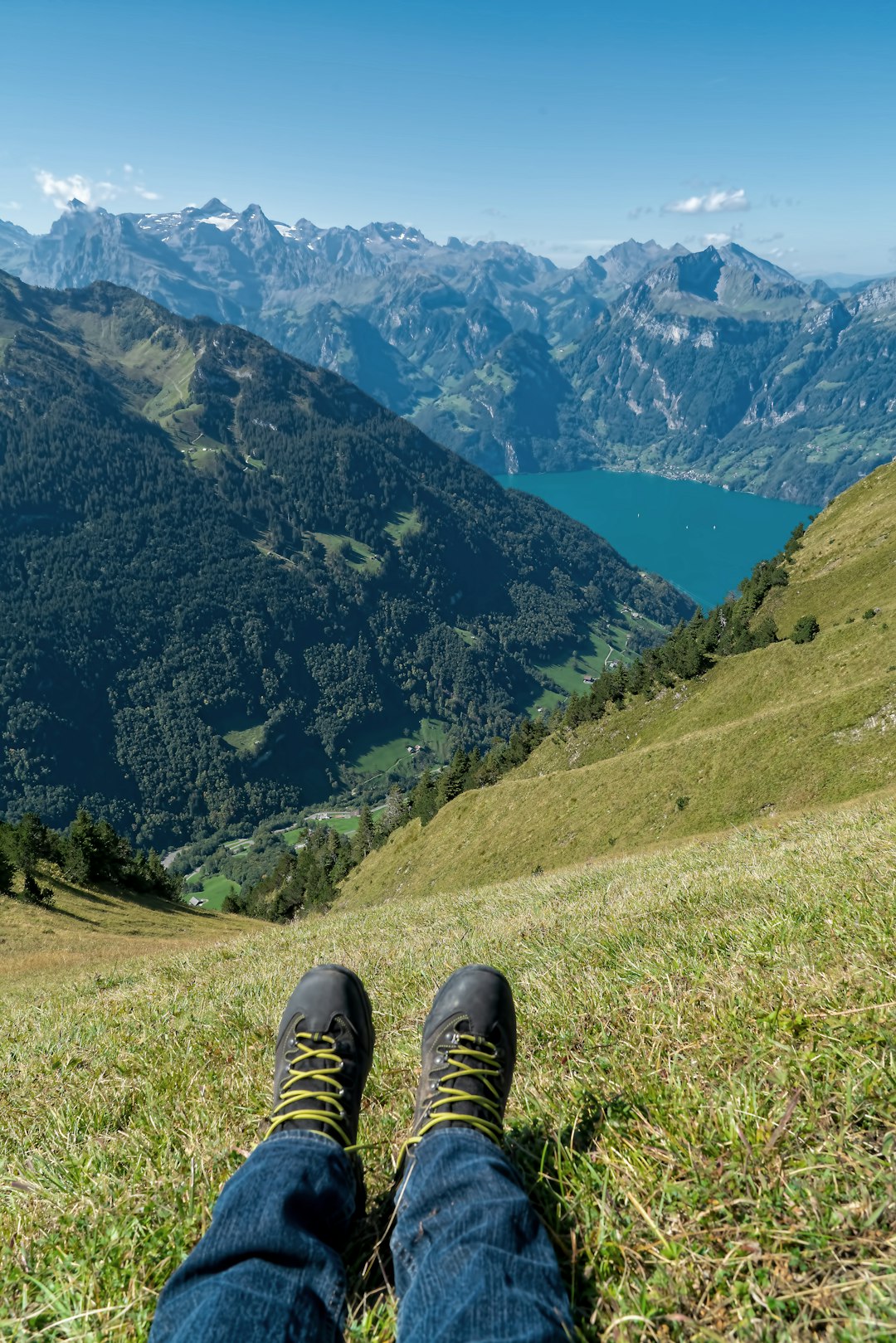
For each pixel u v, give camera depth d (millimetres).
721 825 68000
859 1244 1562
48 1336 1815
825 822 12398
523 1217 1471
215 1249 1394
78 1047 6559
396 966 7461
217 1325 1121
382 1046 4320
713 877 8242
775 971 3477
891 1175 1724
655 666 122875
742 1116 2152
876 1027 2506
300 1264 1372
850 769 63031
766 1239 1653
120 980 13484
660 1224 1812
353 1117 2281
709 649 120250
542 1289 1277
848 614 104812
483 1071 2293
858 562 115750
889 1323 1316
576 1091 2691
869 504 133375
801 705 71438
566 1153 2201
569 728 128750
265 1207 1499
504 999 2574
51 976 30031
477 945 7621
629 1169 2053
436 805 137875
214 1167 2637
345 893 113000
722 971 3748
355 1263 1880
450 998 2531
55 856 66500
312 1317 1239
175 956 16953
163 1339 1249
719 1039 2826
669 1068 2646
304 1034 2455
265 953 13383
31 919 47531
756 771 69250
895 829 7660
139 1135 3240
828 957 3506
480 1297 1179
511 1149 2336
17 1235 2363
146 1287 1917
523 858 82438
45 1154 3229
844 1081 2180
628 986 4066
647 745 105375
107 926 51844
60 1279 2012
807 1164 1866
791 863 7543
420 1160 1795
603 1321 1552
